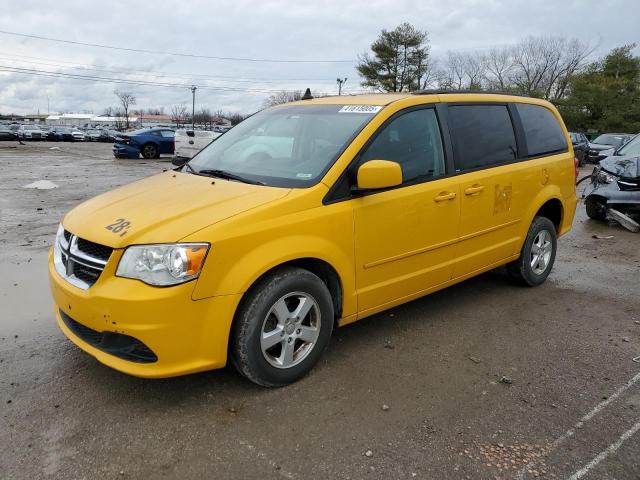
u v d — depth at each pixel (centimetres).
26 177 1483
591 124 4994
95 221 318
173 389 331
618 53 5150
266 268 307
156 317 282
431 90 439
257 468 264
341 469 264
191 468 263
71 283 310
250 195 328
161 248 285
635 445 287
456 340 414
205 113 10838
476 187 436
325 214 335
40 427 291
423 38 5491
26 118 13388
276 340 326
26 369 352
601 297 521
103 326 291
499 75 6012
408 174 389
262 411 311
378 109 387
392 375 356
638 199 830
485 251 463
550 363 380
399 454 276
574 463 271
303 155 375
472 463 270
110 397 321
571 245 748
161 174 423
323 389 336
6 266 583
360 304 371
